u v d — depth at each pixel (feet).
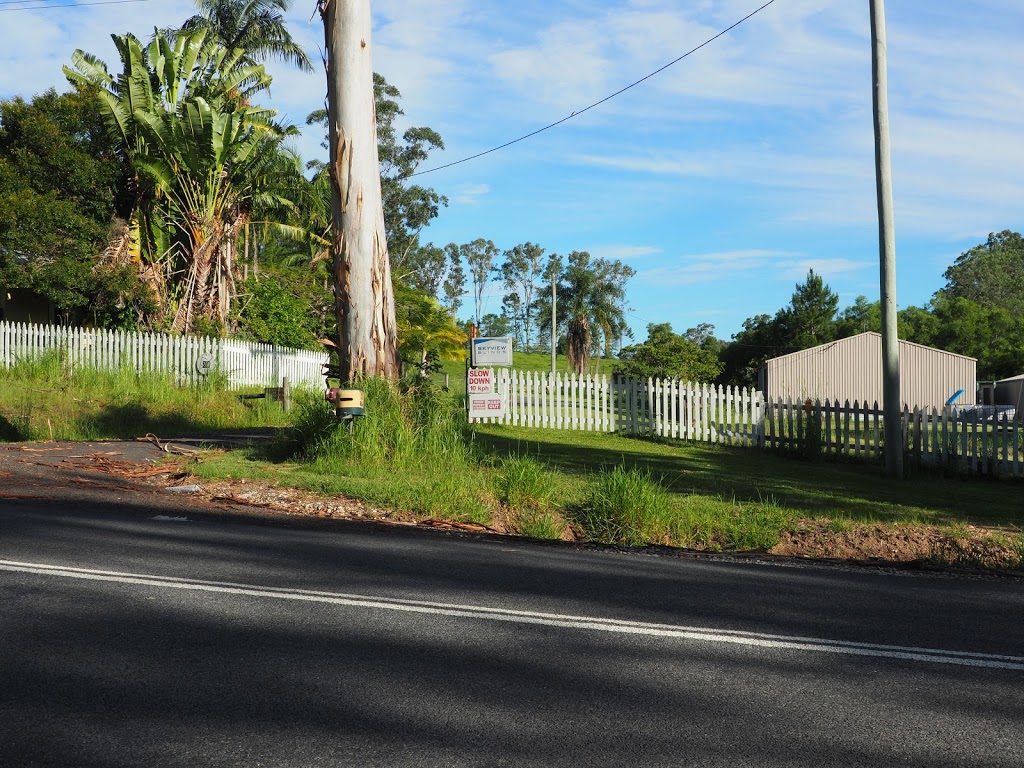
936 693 12.25
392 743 9.85
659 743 10.08
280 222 106.52
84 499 26.89
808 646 14.46
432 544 23.34
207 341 68.18
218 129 83.46
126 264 80.79
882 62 48.24
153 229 91.81
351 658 12.82
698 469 45.11
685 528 28.40
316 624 14.55
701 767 9.45
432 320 116.78
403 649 13.37
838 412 54.60
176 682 11.56
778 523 29.27
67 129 88.33
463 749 9.74
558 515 30.04
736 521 29.22
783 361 136.05
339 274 37.96
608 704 11.31
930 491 41.52
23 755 9.27
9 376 62.49
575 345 187.21
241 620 14.60
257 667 12.25
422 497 29.01
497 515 29.53
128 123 84.69
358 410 35.06
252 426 57.47
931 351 136.15
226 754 9.45
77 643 13.01
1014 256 383.24
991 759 9.93
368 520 27.17
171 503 27.48
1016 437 48.06
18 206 77.82
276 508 27.96
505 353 62.95
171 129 83.10
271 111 101.81
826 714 11.23
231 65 100.12
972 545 27.25
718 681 12.44
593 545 25.41
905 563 24.11
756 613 16.75
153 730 10.01
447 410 38.68
